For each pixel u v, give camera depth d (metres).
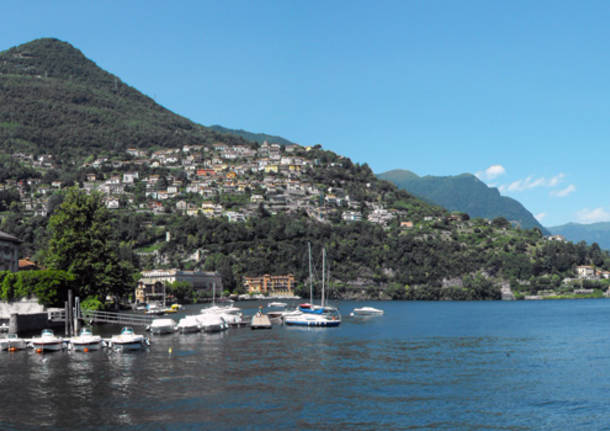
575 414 65.00
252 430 57.44
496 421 62.09
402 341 125.06
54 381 76.75
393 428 59.03
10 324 114.12
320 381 78.69
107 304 173.50
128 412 62.66
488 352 109.56
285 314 176.50
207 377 80.19
